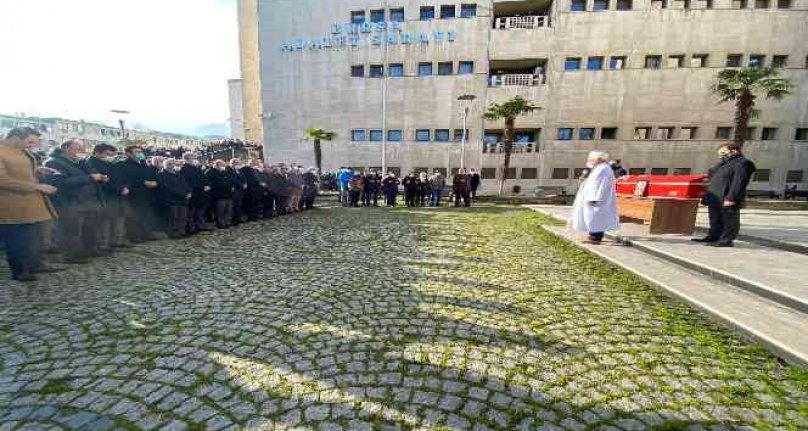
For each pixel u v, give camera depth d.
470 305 3.46
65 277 4.25
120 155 6.50
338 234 7.57
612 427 1.79
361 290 3.89
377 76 29.34
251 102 41.50
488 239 7.11
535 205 17.16
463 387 2.12
